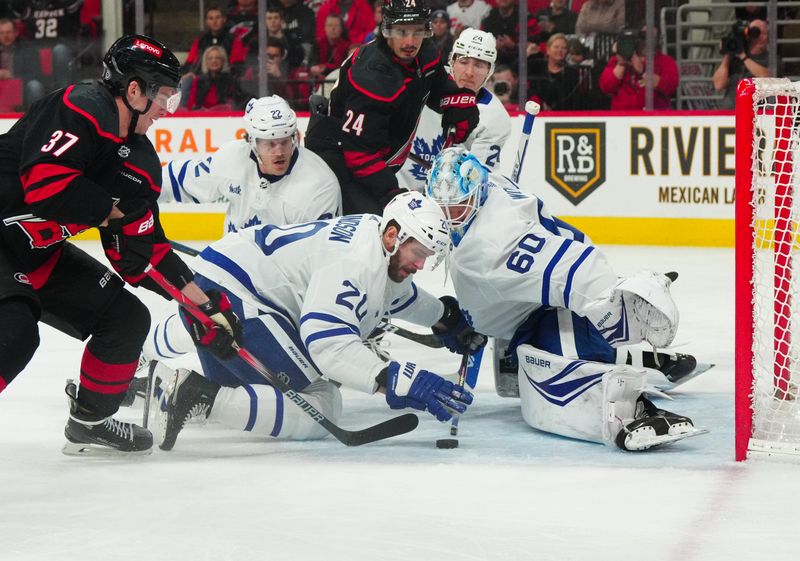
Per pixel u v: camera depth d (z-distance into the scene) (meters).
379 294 5.03
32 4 15.24
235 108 15.01
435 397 4.89
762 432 4.96
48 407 6.12
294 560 3.67
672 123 13.42
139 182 4.55
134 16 15.12
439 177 5.26
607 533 3.93
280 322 5.23
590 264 5.14
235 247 5.31
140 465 4.86
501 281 5.30
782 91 4.88
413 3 6.58
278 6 14.66
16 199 4.34
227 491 4.45
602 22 13.78
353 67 6.84
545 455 5.03
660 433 4.99
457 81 7.78
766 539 3.86
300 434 5.26
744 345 4.82
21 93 15.48
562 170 13.96
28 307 4.36
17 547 3.80
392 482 4.57
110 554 3.73
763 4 13.46
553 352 5.45
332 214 6.70
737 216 4.82
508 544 3.82
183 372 5.01
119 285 4.80
